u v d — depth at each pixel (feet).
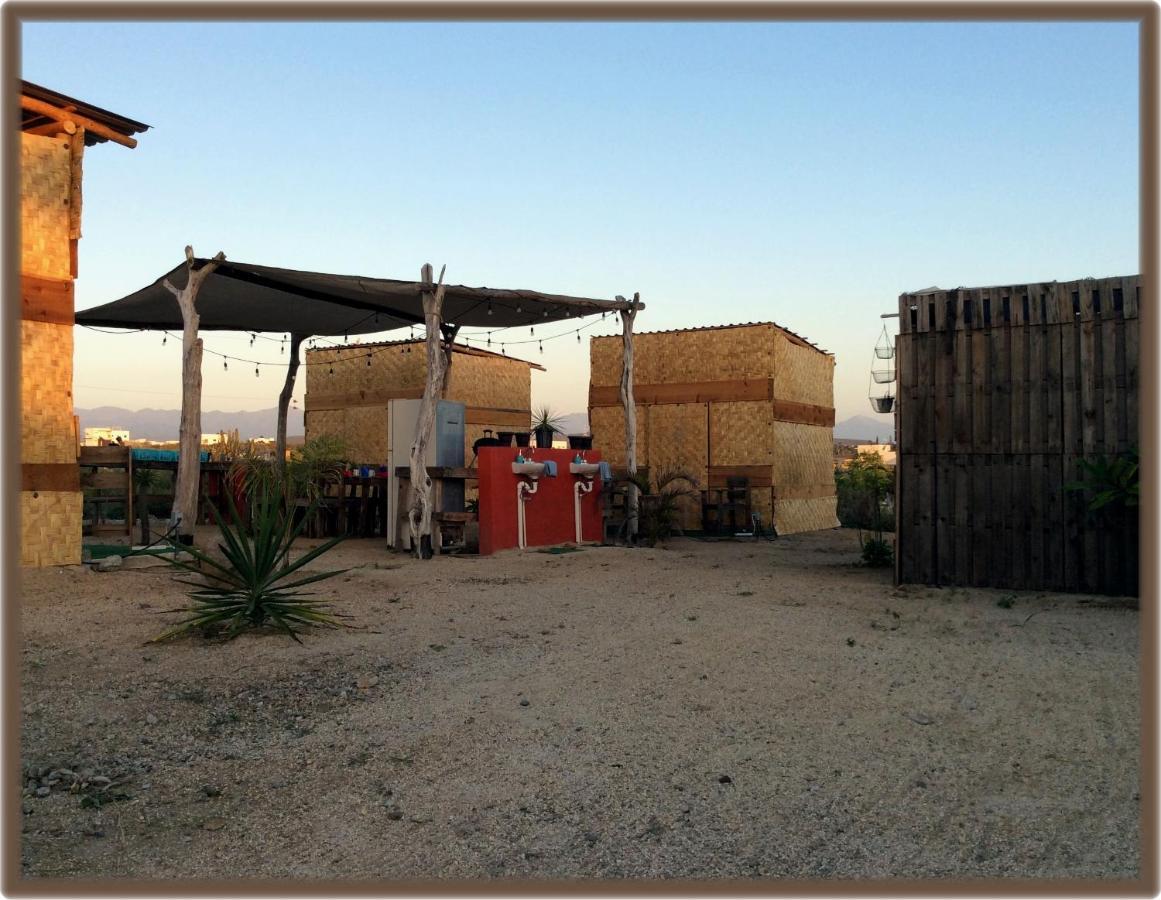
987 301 29.04
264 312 46.39
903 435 30.01
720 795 11.98
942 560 29.35
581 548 42.98
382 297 42.57
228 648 19.67
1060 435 27.78
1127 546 26.66
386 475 49.03
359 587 29.01
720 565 37.32
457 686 17.13
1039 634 21.66
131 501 35.55
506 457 40.73
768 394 55.42
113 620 22.04
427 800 11.88
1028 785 12.16
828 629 22.38
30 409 29.07
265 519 22.17
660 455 58.75
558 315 48.60
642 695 16.55
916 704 15.90
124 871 9.80
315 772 12.84
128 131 31.96
